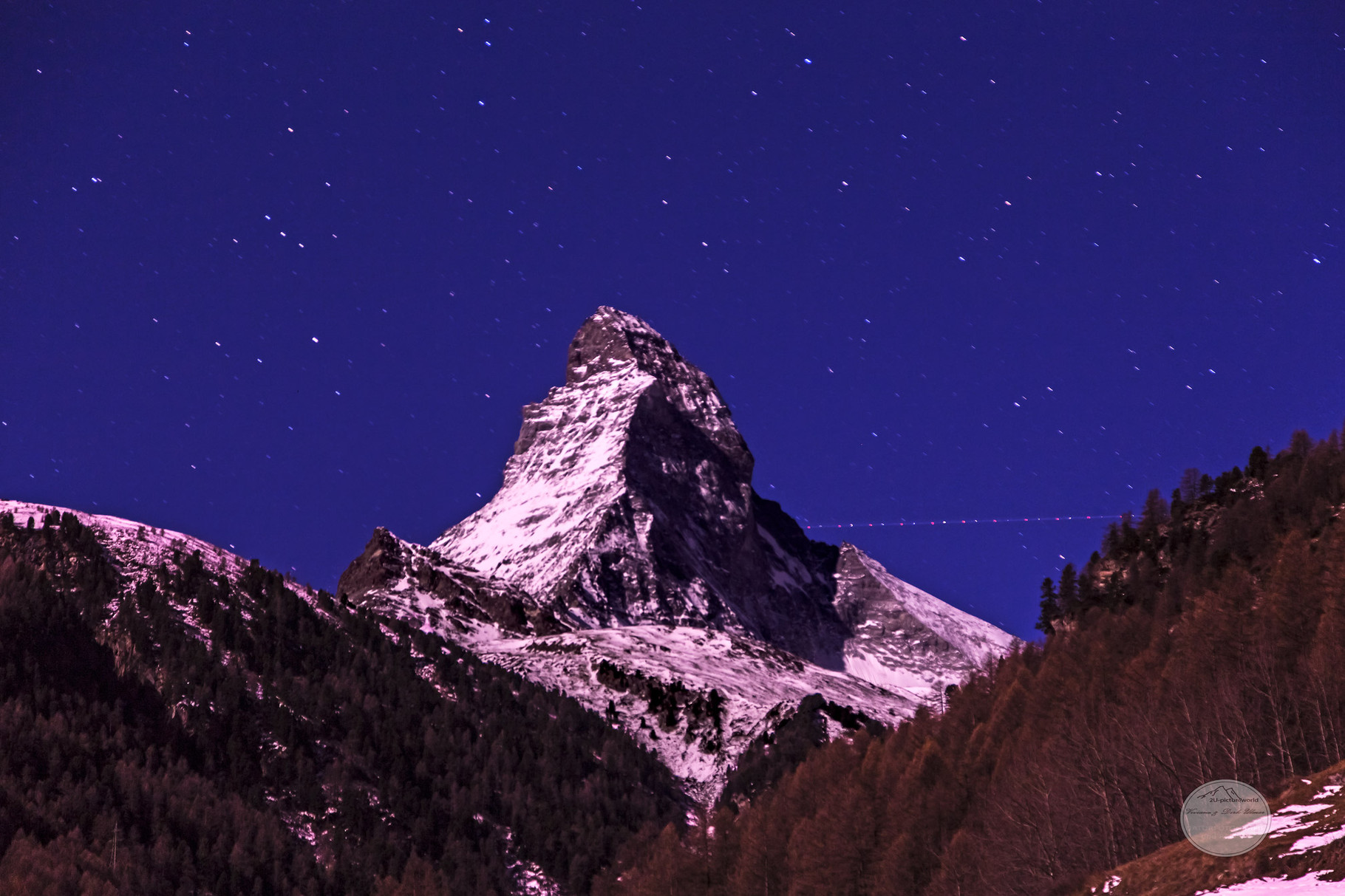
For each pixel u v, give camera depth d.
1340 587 122.25
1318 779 70.81
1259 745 98.56
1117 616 170.00
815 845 131.12
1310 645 119.81
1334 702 100.38
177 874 170.75
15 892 152.38
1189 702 106.69
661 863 153.12
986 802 119.94
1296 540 142.38
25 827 171.25
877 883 123.38
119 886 162.00
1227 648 125.44
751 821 155.38
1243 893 61.44
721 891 145.38
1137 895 68.88
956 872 107.56
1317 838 63.56
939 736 154.12
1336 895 56.50
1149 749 98.88
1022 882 98.19
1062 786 102.62
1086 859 93.88
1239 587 144.62
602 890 171.00
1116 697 132.75
